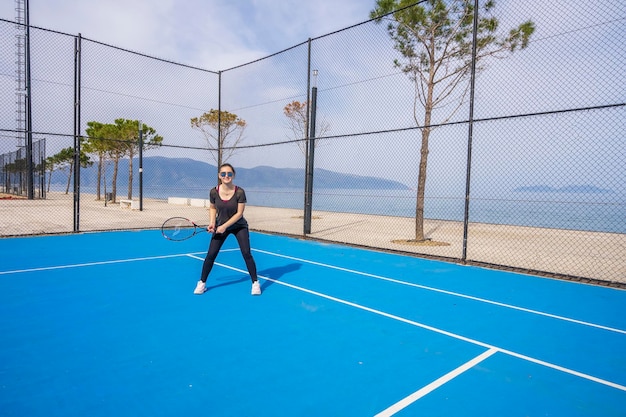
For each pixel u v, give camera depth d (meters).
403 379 3.24
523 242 12.38
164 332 4.14
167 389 2.98
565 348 3.97
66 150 40.03
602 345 4.06
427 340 4.11
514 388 3.14
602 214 29.12
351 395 2.96
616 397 3.04
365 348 3.86
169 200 29.20
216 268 7.47
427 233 14.52
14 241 10.35
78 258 8.17
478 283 6.68
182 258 8.41
